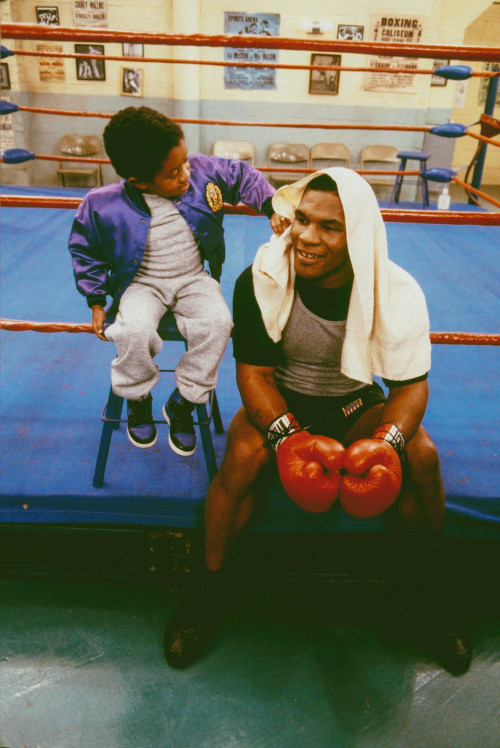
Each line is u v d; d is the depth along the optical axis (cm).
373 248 109
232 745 123
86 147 636
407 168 658
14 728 125
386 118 634
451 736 126
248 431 127
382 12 590
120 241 133
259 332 123
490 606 161
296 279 121
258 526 146
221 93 618
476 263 366
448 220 135
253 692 134
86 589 159
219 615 150
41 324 140
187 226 139
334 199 105
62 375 207
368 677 138
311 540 154
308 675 138
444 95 633
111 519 149
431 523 133
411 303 119
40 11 588
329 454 104
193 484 151
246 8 586
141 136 118
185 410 142
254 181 144
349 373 121
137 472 155
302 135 643
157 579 159
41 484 150
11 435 171
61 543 156
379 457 104
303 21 589
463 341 142
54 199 138
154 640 145
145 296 136
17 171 644
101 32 131
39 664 139
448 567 161
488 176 938
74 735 124
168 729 126
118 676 136
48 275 309
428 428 183
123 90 619
